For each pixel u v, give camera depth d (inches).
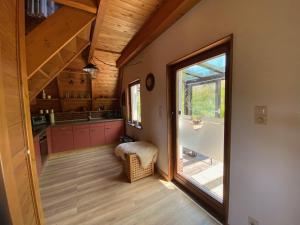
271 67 42.9
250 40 47.6
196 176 93.1
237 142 53.7
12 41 34.8
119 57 155.3
